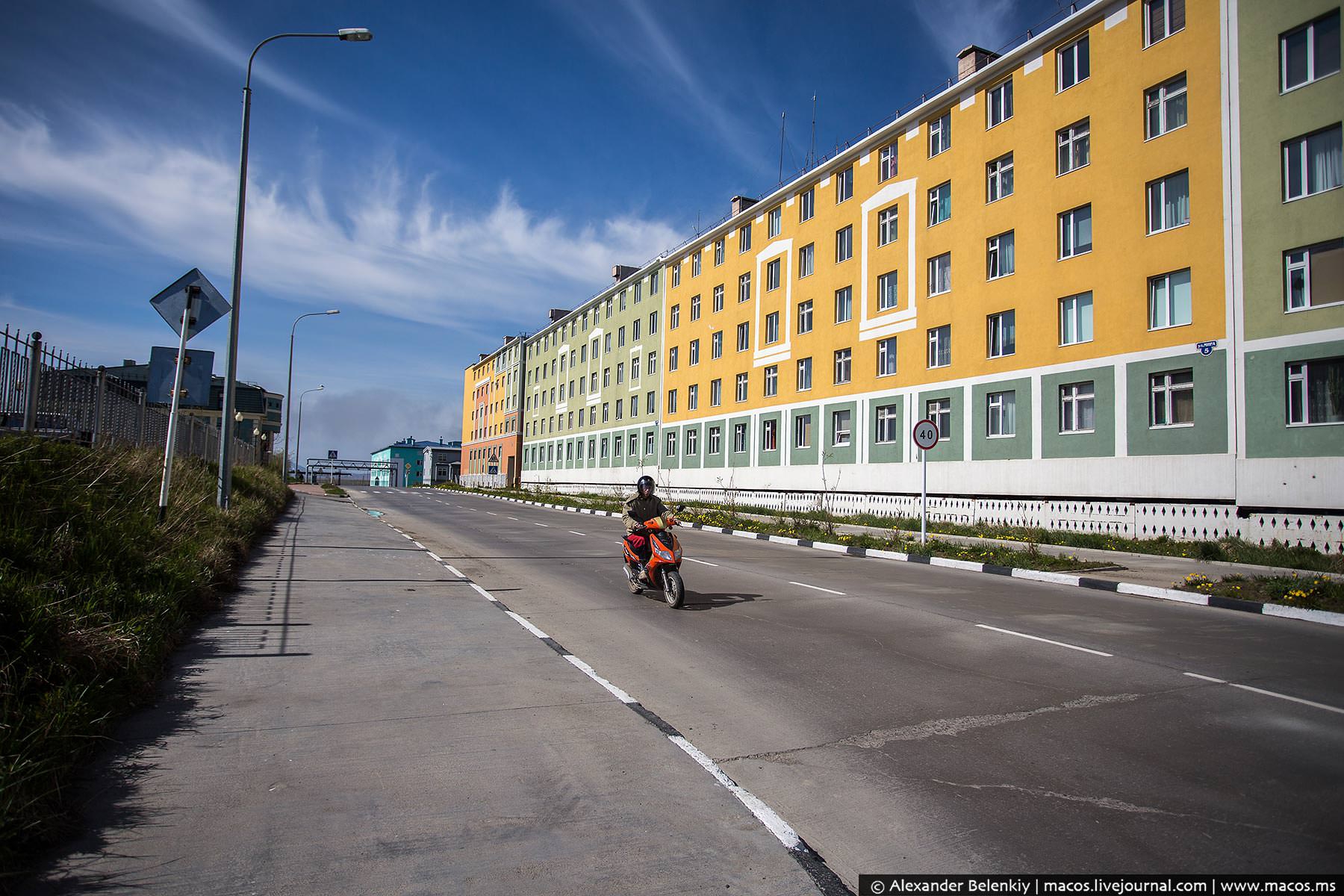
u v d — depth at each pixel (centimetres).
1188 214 1975
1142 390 2038
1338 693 597
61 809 368
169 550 877
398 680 606
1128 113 2123
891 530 2262
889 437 2906
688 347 4334
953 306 2641
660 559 975
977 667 675
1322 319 1691
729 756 463
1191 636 823
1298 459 1703
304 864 327
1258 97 1830
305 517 2267
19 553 633
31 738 401
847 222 3177
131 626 595
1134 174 2098
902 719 532
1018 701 573
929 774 436
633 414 4956
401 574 1178
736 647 746
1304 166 1758
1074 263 2241
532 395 7162
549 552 1602
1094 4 2202
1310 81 1752
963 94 2648
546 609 945
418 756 452
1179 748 475
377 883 313
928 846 353
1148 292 2053
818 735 501
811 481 3278
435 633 775
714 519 2612
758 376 3700
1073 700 578
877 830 369
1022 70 2445
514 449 7419
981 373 2511
